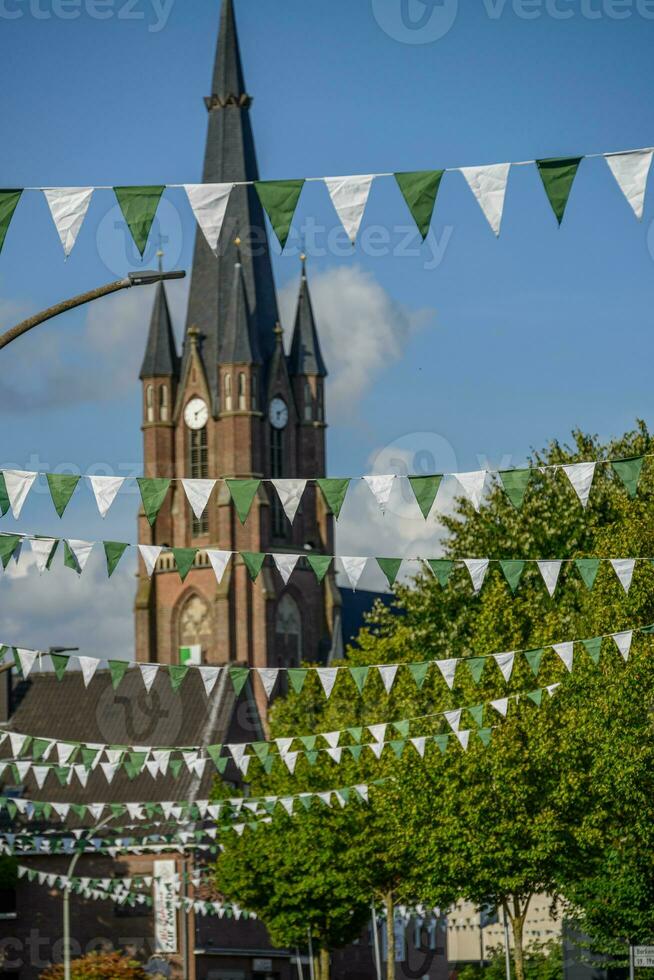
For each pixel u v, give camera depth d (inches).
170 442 6176.2
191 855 3137.3
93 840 2314.2
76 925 3275.1
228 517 5994.1
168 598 6023.6
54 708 3796.8
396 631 2942.9
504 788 2036.2
